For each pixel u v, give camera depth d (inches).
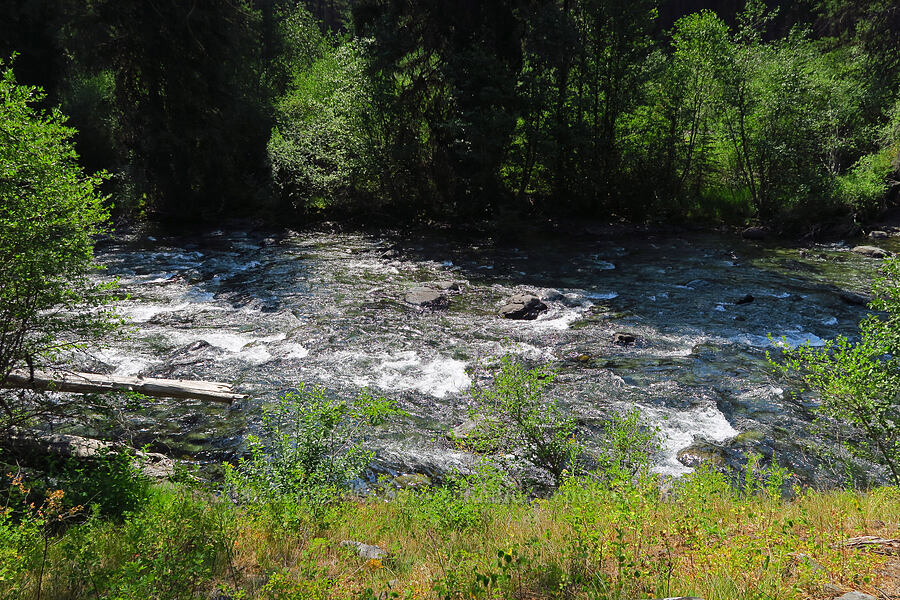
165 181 1206.3
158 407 452.1
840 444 386.0
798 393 471.8
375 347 587.8
